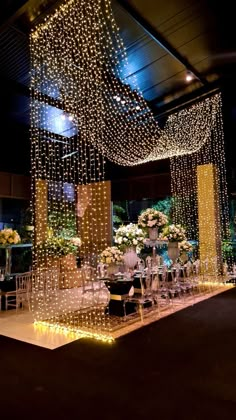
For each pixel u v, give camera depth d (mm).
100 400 2631
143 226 6090
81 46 5453
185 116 8562
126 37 5461
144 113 8227
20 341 4055
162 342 3930
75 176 10500
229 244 9297
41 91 6699
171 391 2758
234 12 5113
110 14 4871
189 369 3176
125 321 4848
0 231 6137
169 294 6285
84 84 6496
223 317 4984
